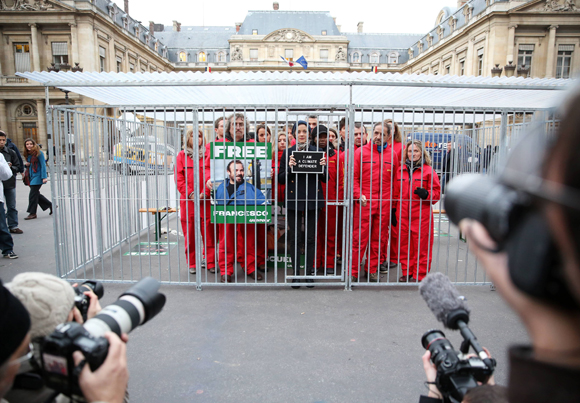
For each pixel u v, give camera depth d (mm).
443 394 1043
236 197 3967
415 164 4242
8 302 762
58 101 33094
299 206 4020
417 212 4277
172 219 8492
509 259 381
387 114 7680
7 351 730
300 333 3090
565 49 29875
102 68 34719
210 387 2385
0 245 5199
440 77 3984
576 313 342
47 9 31062
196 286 4117
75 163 4406
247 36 51312
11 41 32344
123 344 914
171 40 54250
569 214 294
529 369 359
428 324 3262
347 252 4051
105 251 5523
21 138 33812
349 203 3965
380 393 2332
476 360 1026
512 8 28922
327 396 2301
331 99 5684
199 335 3049
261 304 3689
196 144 3904
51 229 7094
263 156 3934
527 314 387
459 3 39594
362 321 3316
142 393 2326
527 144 387
